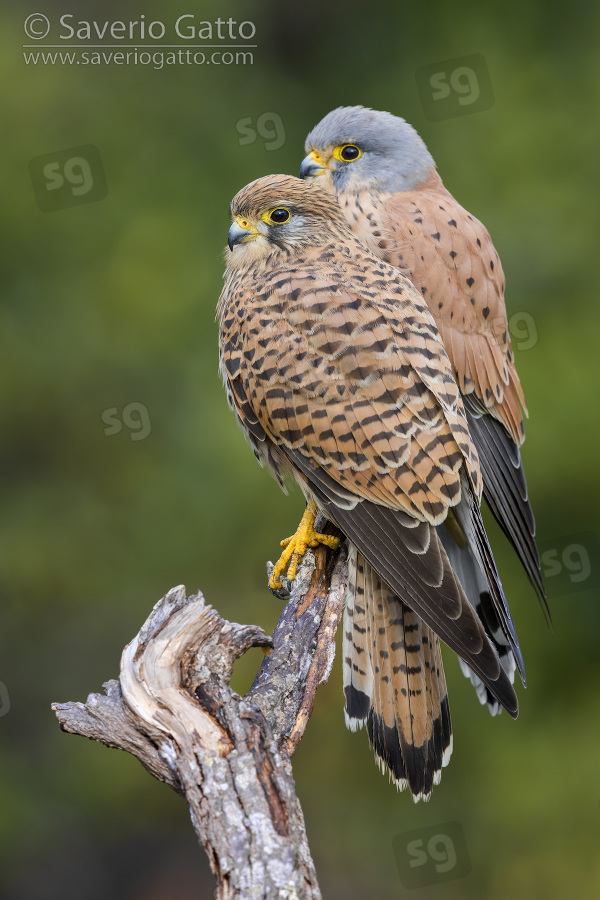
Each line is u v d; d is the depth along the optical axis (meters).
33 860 13.84
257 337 6.04
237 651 4.94
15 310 13.78
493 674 5.06
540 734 12.44
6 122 13.98
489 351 7.57
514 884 12.11
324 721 12.76
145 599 13.45
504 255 12.95
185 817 14.16
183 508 12.98
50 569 13.42
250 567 12.91
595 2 14.55
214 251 13.70
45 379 13.55
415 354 5.79
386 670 5.75
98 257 13.78
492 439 7.62
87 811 13.59
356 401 5.74
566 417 12.24
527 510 7.77
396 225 7.48
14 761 13.48
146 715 4.72
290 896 4.17
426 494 5.62
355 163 7.91
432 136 14.05
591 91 13.92
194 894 13.66
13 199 13.81
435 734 5.75
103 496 13.58
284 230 6.46
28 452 13.84
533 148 13.64
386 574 5.52
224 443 12.71
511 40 14.49
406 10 15.16
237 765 4.54
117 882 13.83
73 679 13.55
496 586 5.59
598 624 12.57
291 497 12.62
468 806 12.47
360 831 12.77
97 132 14.21
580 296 12.89
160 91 14.76
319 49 15.46
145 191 14.09
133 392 13.45
